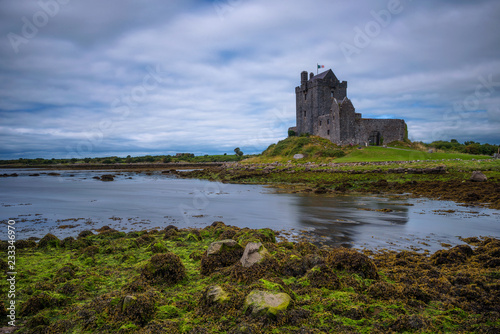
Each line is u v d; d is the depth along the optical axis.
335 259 8.52
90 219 19.53
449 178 33.88
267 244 10.98
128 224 17.95
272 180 46.28
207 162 132.38
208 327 5.83
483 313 6.24
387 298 6.97
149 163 132.75
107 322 6.22
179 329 5.82
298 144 74.75
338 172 43.66
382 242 13.12
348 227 16.06
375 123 77.56
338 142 72.00
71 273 9.00
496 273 8.02
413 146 77.25
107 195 32.56
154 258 8.51
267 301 6.11
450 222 17.06
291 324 5.83
